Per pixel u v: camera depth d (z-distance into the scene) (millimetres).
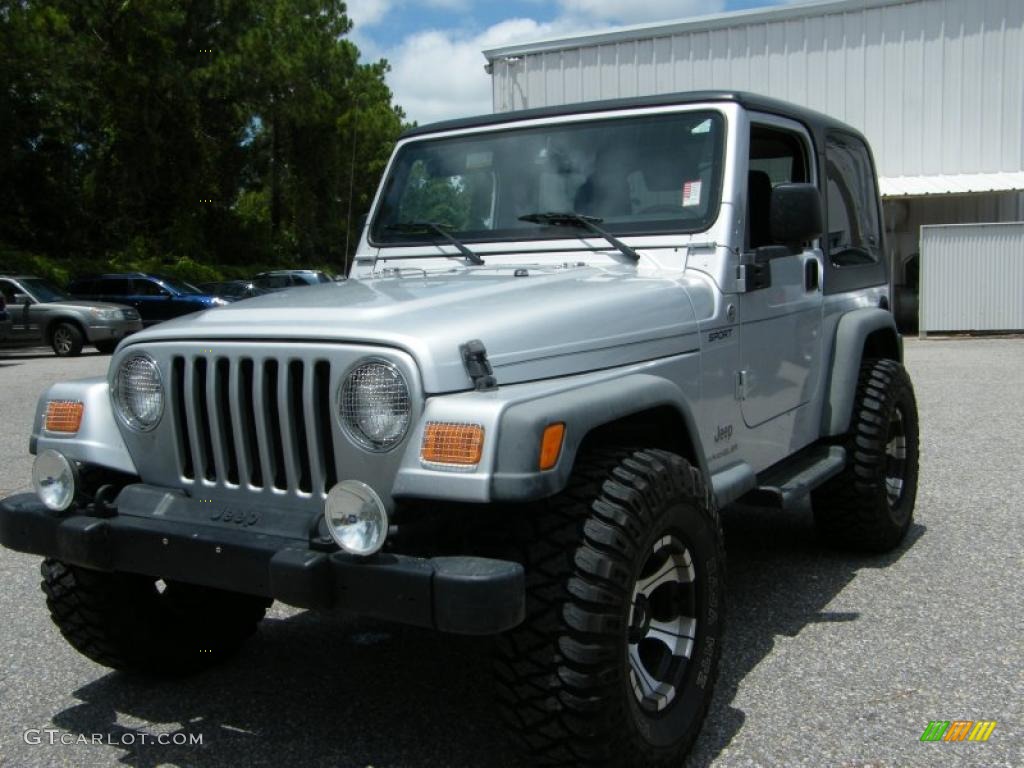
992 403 9430
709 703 2881
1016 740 2910
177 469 2852
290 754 2967
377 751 2967
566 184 3768
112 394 2971
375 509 2322
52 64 24578
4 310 16797
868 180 5105
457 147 4066
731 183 3475
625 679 2482
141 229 31297
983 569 4504
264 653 3766
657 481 2627
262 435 2652
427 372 2422
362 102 36750
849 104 17516
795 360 4039
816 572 4547
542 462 2330
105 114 27375
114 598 3207
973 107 17031
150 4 25828
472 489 2301
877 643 3672
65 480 2844
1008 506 5602
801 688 3303
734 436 3561
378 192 4246
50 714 3277
